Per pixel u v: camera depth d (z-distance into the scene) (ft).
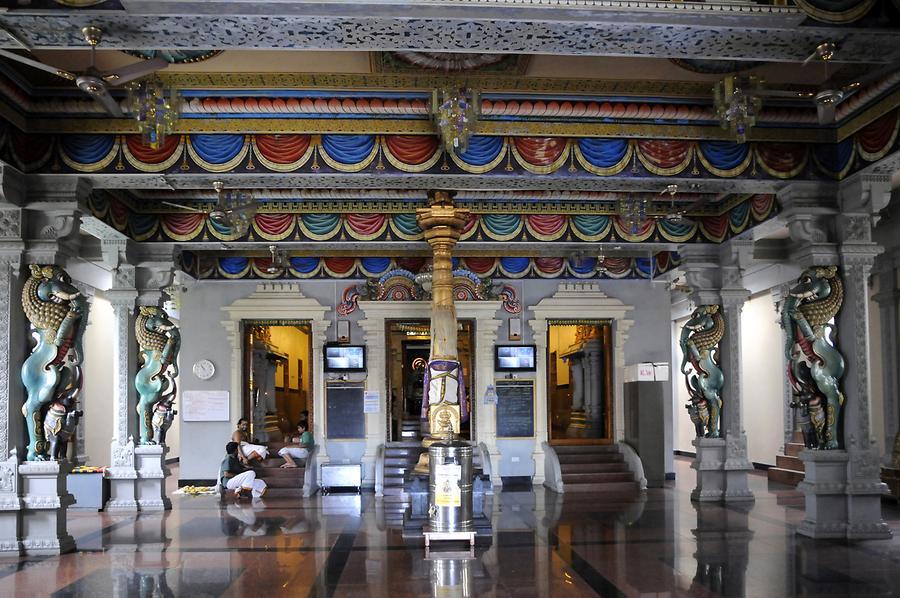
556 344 63.26
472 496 28.96
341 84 24.98
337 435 48.47
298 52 22.26
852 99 26.00
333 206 37.11
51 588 22.03
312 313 48.96
